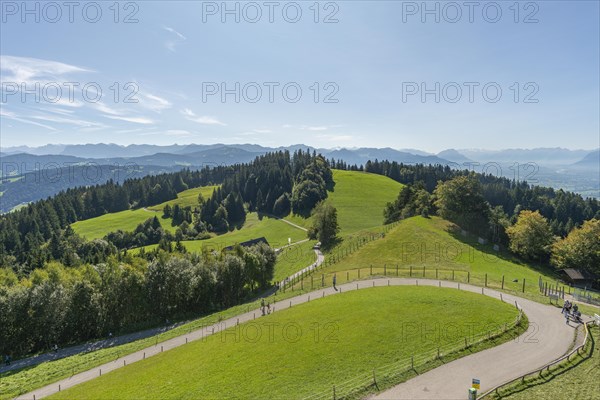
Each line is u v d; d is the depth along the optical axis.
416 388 32.41
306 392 33.62
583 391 30.38
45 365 54.62
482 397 30.30
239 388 35.69
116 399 37.06
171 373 41.62
